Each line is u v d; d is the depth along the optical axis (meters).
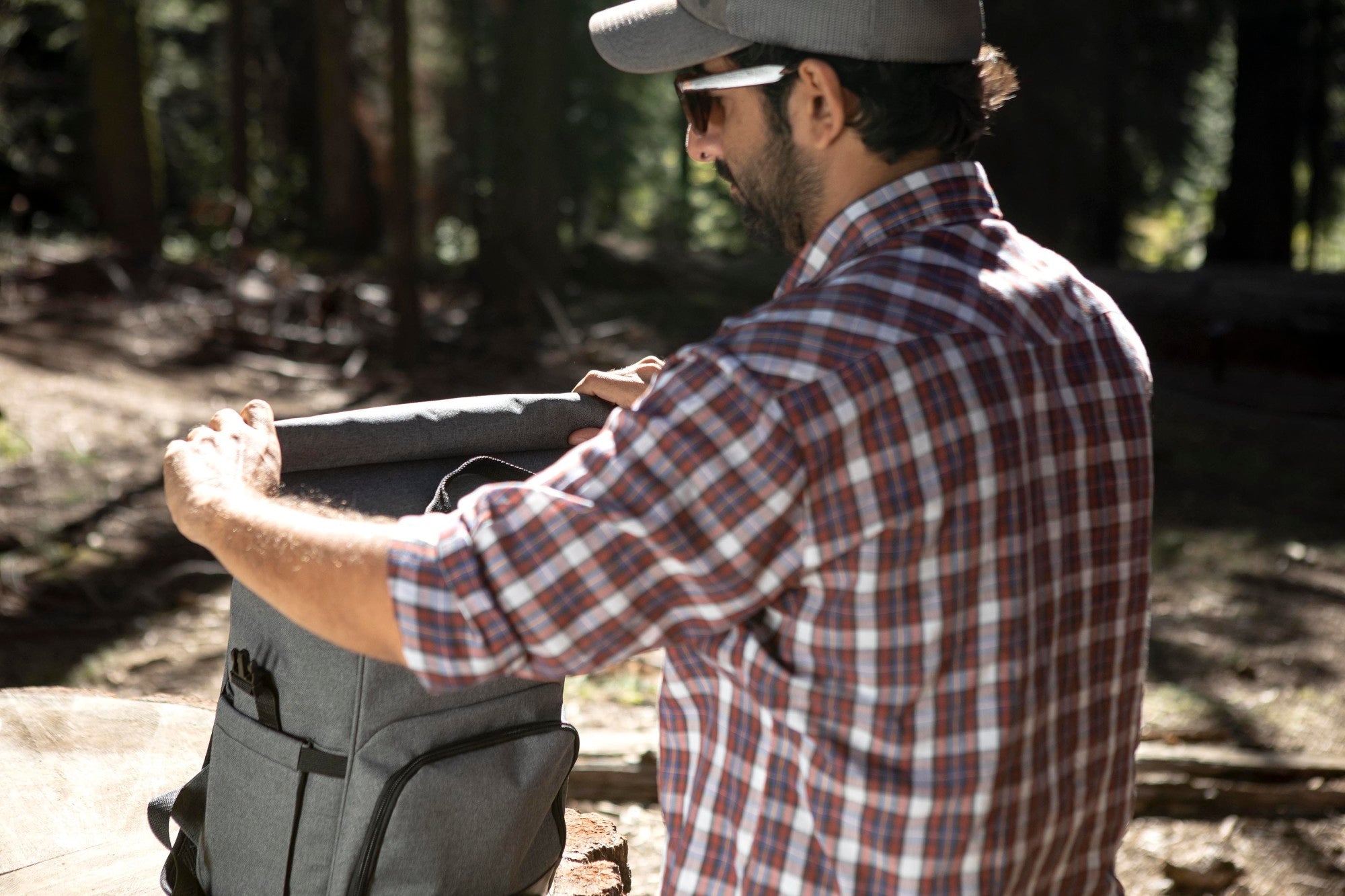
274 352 12.88
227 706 1.52
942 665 1.10
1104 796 1.25
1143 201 25.69
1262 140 22.20
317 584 1.18
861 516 1.08
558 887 2.20
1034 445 1.14
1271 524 8.65
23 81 21.25
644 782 4.40
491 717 1.49
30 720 2.54
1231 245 22.59
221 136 23.73
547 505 1.11
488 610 1.12
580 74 23.69
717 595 1.10
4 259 14.62
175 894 1.62
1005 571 1.11
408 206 12.66
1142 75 22.25
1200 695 5.56
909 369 1.08
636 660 5.66
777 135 1.21
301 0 26.17
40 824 2.14
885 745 1.11
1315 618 6.71
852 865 1.12
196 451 1.42
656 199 31.39
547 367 13.30
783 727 1.14
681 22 1.23
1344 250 31.23
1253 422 12.23
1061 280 1.22
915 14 1.14
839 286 1.12
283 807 1.44
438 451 1.62
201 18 25.69
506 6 16.08
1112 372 1.21
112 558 7.14
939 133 1.18
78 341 11.92
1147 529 1.25
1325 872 4.17
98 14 16.17
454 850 1.45
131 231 16.22
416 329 12.76
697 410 1.09
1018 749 1.13
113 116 16.11
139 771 2.35
